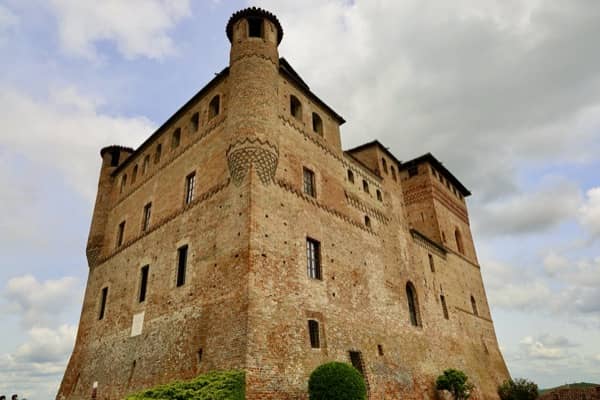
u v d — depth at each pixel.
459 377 27.05
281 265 19.25
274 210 20.23
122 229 30.62
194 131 26.61
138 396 14.38
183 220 23.47
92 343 27.47
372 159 33.41
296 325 18.58
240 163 20.36
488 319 41.97
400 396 22.98
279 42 25.77
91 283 31.34
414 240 33.47
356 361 21.22
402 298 28.17
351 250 24.94
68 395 26.92
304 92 26.44
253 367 15.81
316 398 15.97
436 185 42.62
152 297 23.25
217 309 18.25
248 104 21.42
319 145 26.00
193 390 14.45
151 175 29.14
